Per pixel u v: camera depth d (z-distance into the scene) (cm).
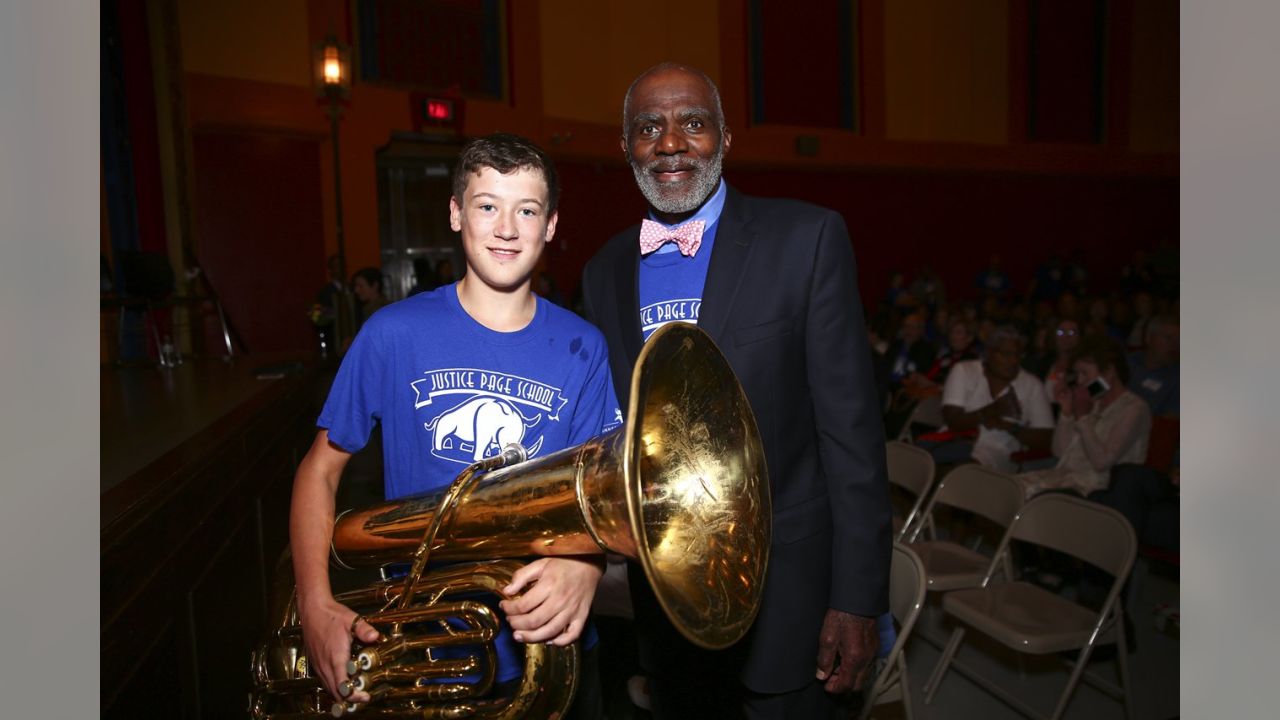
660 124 171
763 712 174
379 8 1043
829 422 167
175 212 664
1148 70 1661
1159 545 351
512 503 123
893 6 1448
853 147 1427
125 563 144
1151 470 367
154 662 158
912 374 617
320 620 128
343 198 1013
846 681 167
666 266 185
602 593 261
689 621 110
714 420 131
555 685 130
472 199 141
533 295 154
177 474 171
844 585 164
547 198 145
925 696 319
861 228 1469
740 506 130
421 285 1012
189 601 179
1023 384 456
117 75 611
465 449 145
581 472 118
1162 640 358
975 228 1571
